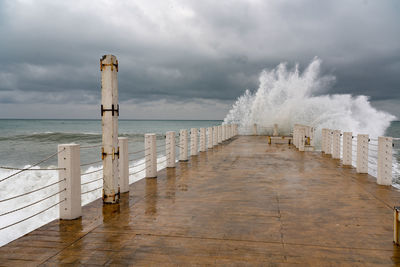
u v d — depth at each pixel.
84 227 3.37
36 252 2.69
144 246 2.82
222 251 2.71
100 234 3.15
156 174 6.61
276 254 2.64
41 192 9.21
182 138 9.28
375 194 4.97
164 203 4.43
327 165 8.38
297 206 4.26
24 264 2.45
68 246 2.83
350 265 2.43
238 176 6.71
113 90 4.25
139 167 12.71
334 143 9.77
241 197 4.79
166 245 2.85
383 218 3.70
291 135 18.66
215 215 3.83
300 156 10.48
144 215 3.83
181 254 2.64
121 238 3.03
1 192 9.31
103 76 4.21
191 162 9.02
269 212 3.97
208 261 2.50
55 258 2.57
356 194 4.98
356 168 7.38
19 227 6.90
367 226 3.40
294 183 5.92
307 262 2.48
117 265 2.43
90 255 2.62
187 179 6.35
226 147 13.87
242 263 2.46
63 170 3.62
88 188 9.62
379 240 2.98
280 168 7.85
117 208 4.15
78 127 88.38
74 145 3.67
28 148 26.53
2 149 25.62
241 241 2.95
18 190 9.45
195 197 4.80
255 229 3.30
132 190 5.32
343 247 2.80
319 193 5.06
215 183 5.93
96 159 19.09
